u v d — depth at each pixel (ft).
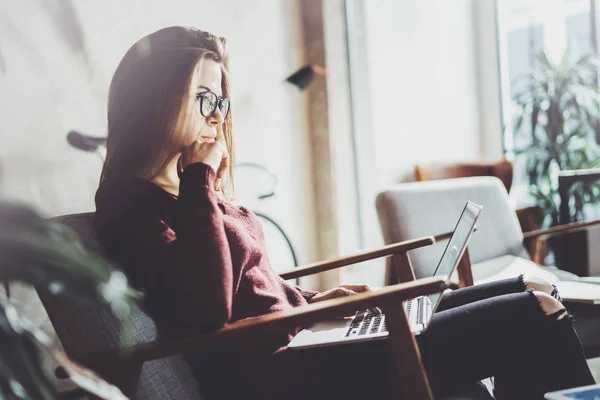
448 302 4.29
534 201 11.95
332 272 9.39
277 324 3.08
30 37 5.79
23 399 1.82
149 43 3.91
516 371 3.45
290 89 9.09
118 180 3.67
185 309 3.14
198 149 3.66
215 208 3.38
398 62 11.04
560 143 11.47
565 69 11.51
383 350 3.51
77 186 6.24
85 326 3.38
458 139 12.57
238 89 8.36
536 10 13.03
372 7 10.47
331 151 9.25
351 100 9.70
